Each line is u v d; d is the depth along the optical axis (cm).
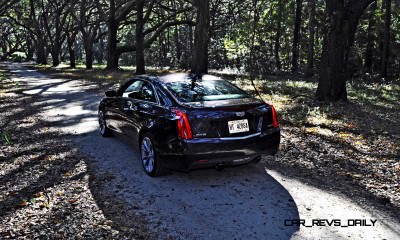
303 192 460
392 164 572
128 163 581
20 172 538
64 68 4225
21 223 378
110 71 3064
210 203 427
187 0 3041
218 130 454
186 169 458
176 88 515
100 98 1396
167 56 5134
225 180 504
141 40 2542
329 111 1018
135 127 557
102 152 644
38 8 5600
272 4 3030
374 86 1897
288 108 1060
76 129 841
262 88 1567
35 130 828
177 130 451
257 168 555
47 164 574
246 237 349
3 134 752
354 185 486
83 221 382
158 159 489
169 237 350
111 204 425
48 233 357
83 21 4006
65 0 4631
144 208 414
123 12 3291
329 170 546
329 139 725
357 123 870
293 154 628
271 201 432
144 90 564
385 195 452
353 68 2798
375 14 3069
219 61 4047
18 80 2320
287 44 4216
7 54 8569
